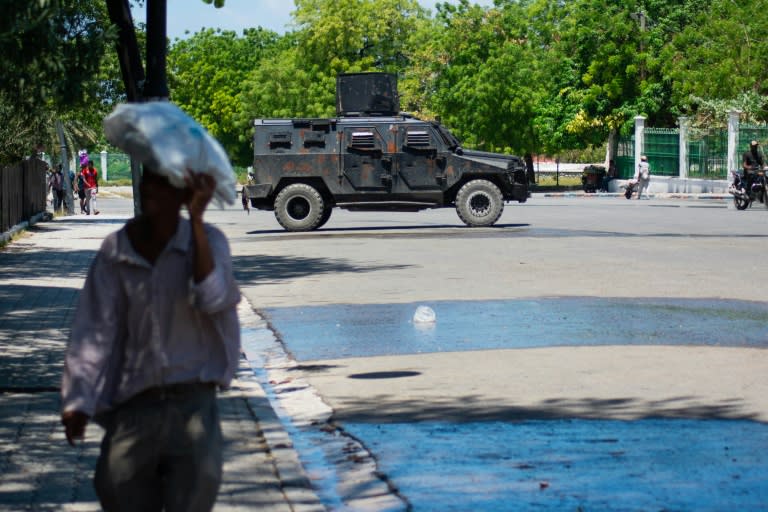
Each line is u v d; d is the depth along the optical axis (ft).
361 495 23.97
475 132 252.62
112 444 15.29
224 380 15.38
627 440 27.91
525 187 115.03
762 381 35.09
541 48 273.54
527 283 62.49
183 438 15.17
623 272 67.77
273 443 26.63
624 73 232.12
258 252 87.04
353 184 112.98
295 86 285.23
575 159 403.13
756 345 41.81
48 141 154.51
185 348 15.17
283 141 113.19
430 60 258.78
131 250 15.11
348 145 112.88
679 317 48.98
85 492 22.75
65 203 161.99
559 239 95.45
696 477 24.64
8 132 110.01
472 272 68.85
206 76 373.61
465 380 35.88
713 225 113.80
